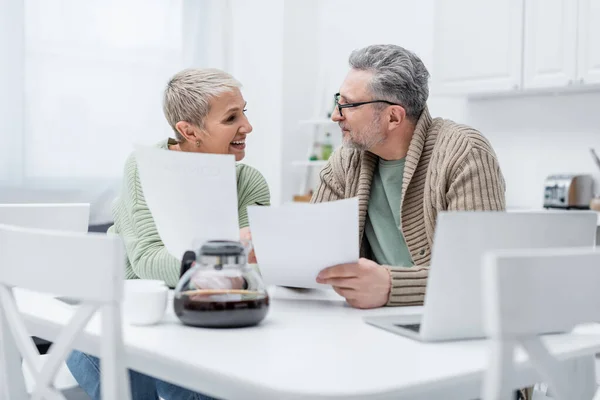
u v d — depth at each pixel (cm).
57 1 448
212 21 521
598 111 372
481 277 109
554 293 80
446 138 180
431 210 178
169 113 192
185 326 120
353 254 135
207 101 186
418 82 185
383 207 196
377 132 185
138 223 179
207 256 120
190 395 151
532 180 402
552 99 391
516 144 409
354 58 188
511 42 365
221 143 189
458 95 407
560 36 346
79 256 99
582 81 338
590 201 358
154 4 491
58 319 122
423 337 110
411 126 189
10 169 430
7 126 429
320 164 471
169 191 143
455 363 98
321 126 509
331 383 86
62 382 188
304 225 131
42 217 182
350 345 107
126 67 478
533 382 103
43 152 444
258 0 516
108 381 96
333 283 139
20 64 432
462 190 170
